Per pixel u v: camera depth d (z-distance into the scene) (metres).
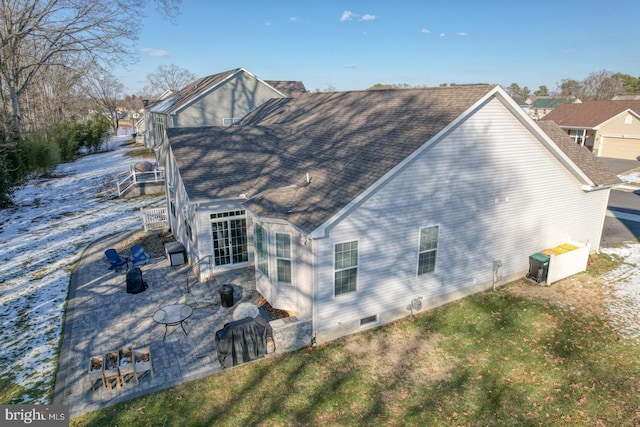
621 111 42.50
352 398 9.02
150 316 12.31
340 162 12.59
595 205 16.38
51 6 29.58
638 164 38.44
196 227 14.03
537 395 9.23
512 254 14.48
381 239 11.27
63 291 14.01
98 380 9.40
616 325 11.96
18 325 11.88
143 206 25.06
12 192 26.33
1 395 8.96
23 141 33.06
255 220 12.86
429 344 11.05
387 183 10.87
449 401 8.99
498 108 12.31
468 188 12.54
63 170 38.34
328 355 10.51
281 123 20.69
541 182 14.27
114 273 15.43
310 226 10.09
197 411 8.56
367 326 11.77
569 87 123.50
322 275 10.59
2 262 16.72
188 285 14.23
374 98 16.20
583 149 17.91
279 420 8.37
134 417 8.35
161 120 39.03
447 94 12.87
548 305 13.03
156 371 9.80
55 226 21.53
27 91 41.00
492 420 8.49
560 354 10.67
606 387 9.49
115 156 46.28
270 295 12.52
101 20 30.19
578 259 15.13
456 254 12.98
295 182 12.98
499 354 10.65
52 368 9.91
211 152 16.20
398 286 12.04
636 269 15.71
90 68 33.03
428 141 10.84
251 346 10.18
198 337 11.20
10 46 30.95
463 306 13.01
